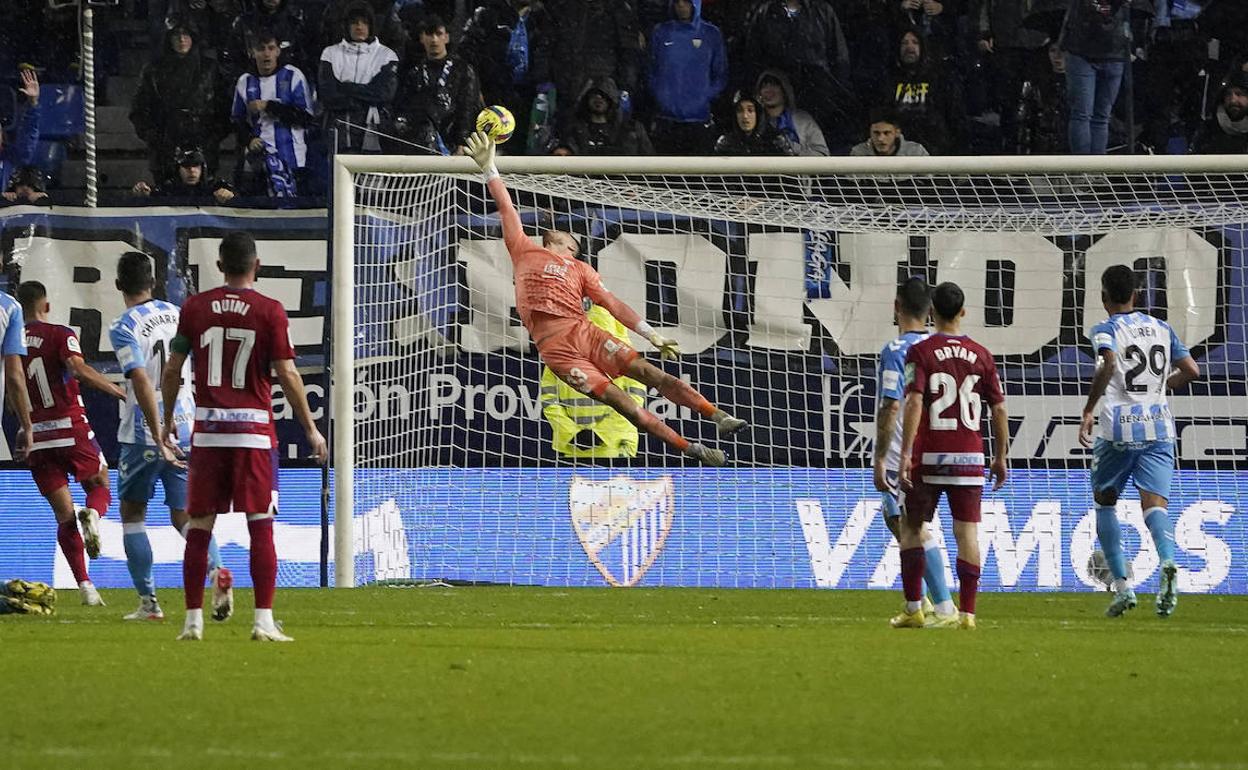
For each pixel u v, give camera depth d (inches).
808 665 897.5
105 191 2276.1
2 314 1290.6
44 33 2393.0
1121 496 1771.7
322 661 903.7
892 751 601.9
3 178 2311.8
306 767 561.9
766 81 2229.3
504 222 1419.8
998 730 657.0
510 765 565.9
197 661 900.0
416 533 1787.6
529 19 2340.1
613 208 1833.2
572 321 1382.9
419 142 2209.6
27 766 564.1
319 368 1809.8
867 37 2331.4
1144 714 707.4
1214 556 1755.7
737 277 1824.6
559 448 1793.8
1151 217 1820.9
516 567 1776.6
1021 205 1838.1
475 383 1802.4
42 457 1448.1
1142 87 2281.0
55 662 894.4
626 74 2290.8
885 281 1824.6
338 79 2218.3
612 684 799.1
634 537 1787.6
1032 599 1617.9
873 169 1678.2
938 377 1176.8
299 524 1785.2
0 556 1777.8
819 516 1790.1
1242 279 1797.5
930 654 970.1
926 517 1191.6
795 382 1817.2
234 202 1829.5
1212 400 1781.5
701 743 617.0
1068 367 1815.9
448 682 805.2
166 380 1029.8
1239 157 1653.5
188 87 2213.3
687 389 1368.1
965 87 2310.5
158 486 1800.0
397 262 1808.6
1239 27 2314.2
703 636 1103.0
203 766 564.1
